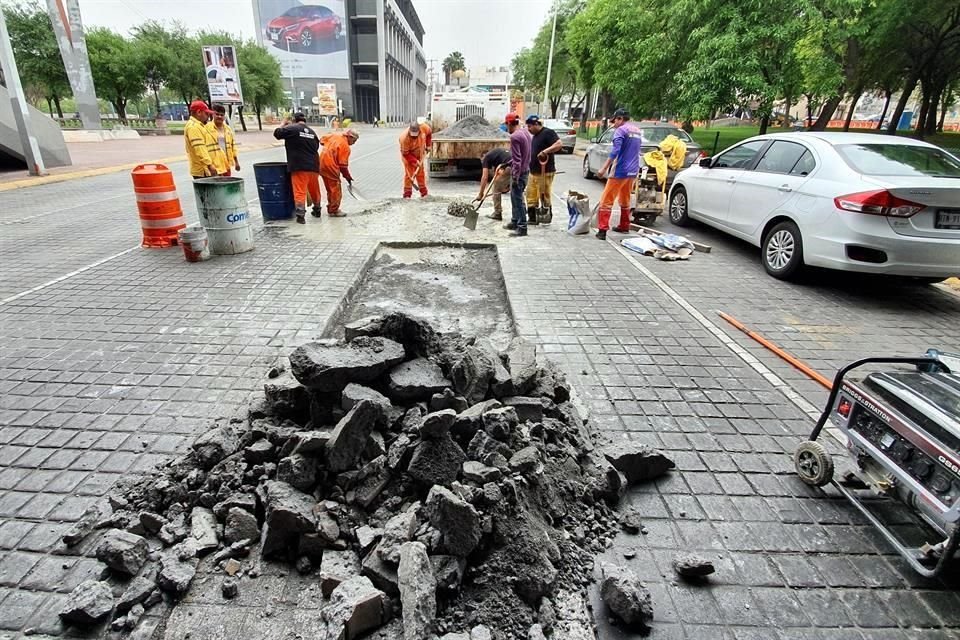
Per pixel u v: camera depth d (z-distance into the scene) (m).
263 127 55.44
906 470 2.28
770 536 2.48
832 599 2.16
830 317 5.18
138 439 2.99
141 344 4.14
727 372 4.02
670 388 3.76
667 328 4.79
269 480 2.43
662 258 7.03
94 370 3.73
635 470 2.75
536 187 8.72
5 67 12.50
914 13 12.73
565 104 68.56
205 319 4.63
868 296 5.82
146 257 6.47
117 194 11.23
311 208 9.84
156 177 6.65
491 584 2.03
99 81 35.69
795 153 6.45
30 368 3.75
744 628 2.03
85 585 2.00
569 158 23.00
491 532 2.10
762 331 4.81
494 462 2.38
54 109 58.88
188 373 3.71
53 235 7.52
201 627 1.91
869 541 2.47
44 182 12.62
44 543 2.29
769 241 6.47
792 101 18.80
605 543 2.39
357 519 2.27
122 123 38.12
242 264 6.23
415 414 2.61
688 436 3.21
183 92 38.88
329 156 8.66
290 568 2.18
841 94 14.68
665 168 8.96
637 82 17.91
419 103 119.12
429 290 5.83
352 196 10.70
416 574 1.87
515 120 7.91
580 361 4.11
